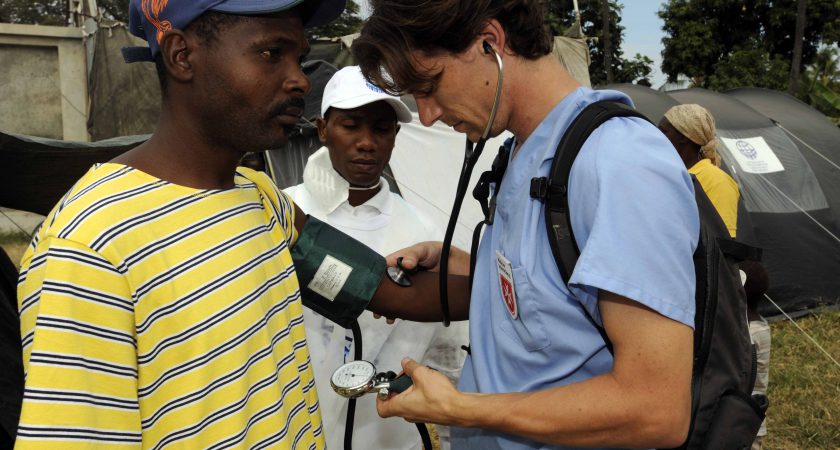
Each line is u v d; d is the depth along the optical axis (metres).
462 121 1.05
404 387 1.09
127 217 0.81
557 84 1.03
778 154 5.64
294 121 0.93
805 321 5.19
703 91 6.36
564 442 0.92
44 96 9.73
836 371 4.24
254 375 0.95
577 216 0.91
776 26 24.64
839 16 23.98
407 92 1.04
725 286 1.03
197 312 0.87
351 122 1.62
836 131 6.04
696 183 1.18
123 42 9.18
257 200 1.03
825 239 5.43
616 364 0.88
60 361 0.73
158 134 0.92
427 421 1.05
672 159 0.91
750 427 1.00
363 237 1.70
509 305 1.02
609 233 0.85
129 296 0.80
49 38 9.67
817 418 3.59
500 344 1.07
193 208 0.89
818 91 16.39
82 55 9.88
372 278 1.29
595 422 0.88
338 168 1.69
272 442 0.96
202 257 0.88
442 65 0.99
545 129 1.00
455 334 1.83
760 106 6.37
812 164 5.66
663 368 0.85
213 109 0.88
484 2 0.95
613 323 0.88
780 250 5.35
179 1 0.84
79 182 0.85
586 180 0.90
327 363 1.60
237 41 0.86
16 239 8.28
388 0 0.98
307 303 1.29
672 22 25.45
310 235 1.26
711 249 1.03
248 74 0.86
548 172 0.98
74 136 9.80
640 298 0.84
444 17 0.94
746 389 1.04
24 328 0.80
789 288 5.34
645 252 0.85
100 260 0.77
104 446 0.77
